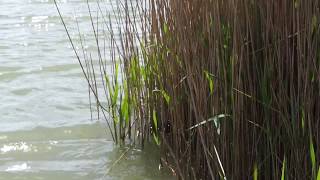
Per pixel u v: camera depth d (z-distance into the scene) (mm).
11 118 3729
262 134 2395
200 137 2541
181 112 2766
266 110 2279
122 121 3256
